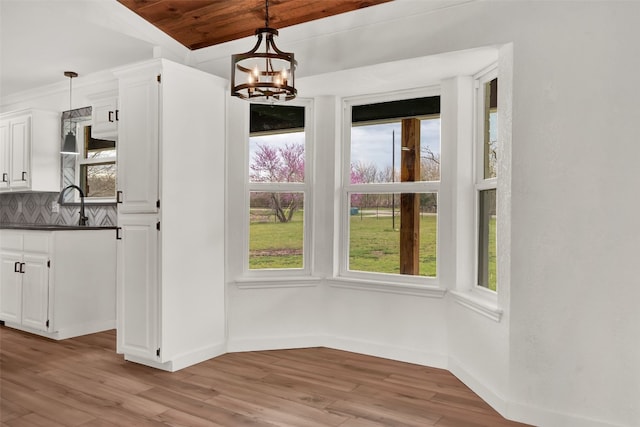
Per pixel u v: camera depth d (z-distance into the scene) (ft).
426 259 10.83
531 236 7.70
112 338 12.62
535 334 7.63
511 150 7.88
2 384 9.21
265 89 6.87
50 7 9.61
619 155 7.07
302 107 12.06
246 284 11.28
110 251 13.69
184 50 11.74
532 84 7.72
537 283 7.64
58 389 8.95
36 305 12.60
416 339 10.51
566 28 7.44
